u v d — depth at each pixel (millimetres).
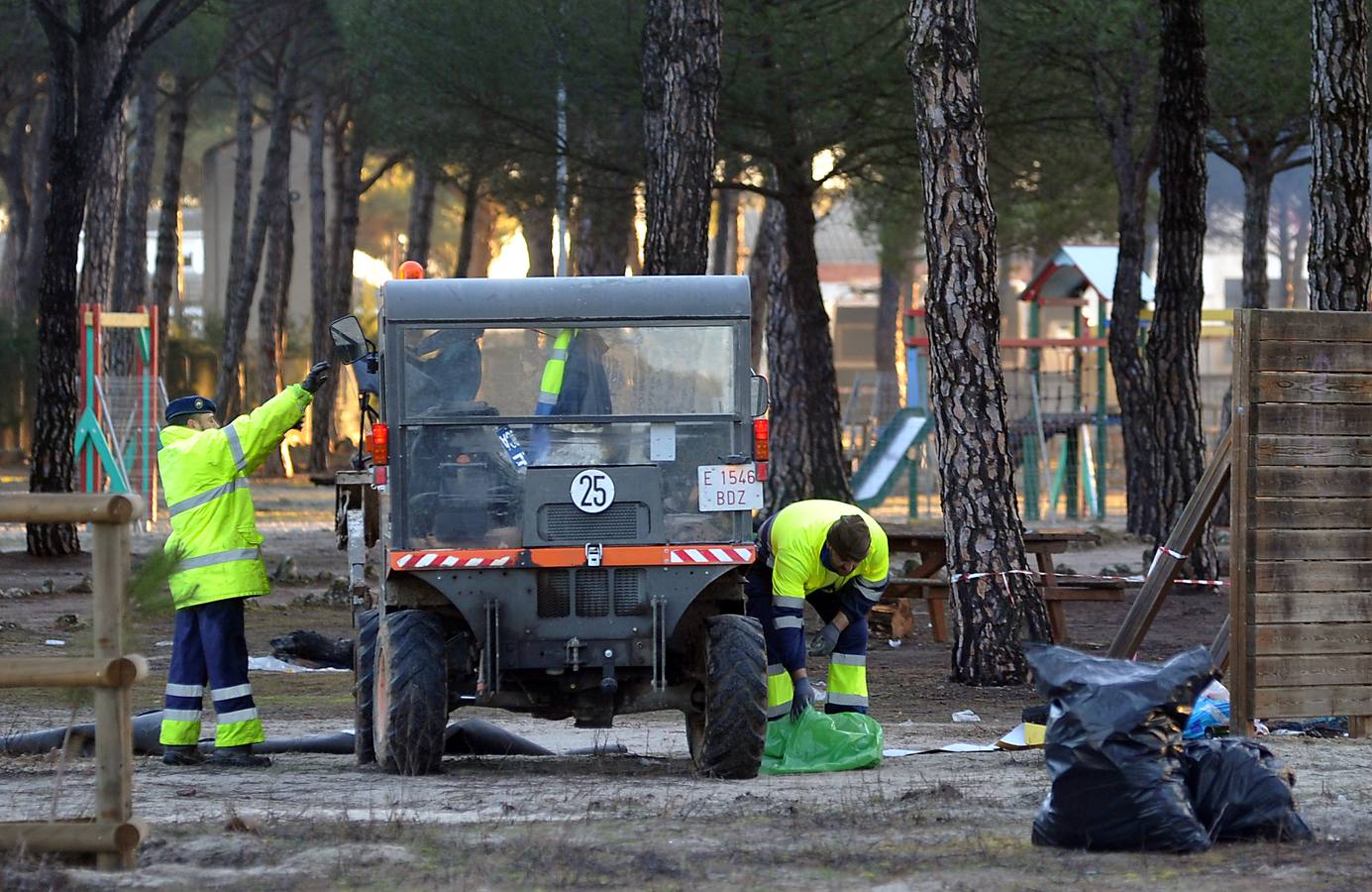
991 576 34844
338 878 14289
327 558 63625
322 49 106688
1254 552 23938
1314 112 33719
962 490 34844
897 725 29422
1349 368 24172
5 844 14672
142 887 13914
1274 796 16031
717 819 17500
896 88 57094
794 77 56562
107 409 74625
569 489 21078
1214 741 16703
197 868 14672
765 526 24172
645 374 21594
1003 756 23984
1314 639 24125
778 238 72188
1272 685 23984
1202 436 54469
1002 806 18266
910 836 16375
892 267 110125
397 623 21797
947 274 34406
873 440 102500
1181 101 53344
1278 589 24047
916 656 40750
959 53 34062
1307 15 56188
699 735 23859
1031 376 93562
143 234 103438
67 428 60938
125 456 79625
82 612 46188
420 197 100500
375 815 17797
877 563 23688
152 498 76000
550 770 23328
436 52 59281
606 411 21500
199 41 98375
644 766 24047
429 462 21250
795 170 62969
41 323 60812
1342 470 24250
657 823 17219
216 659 23703
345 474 27594
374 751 23438
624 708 22562
